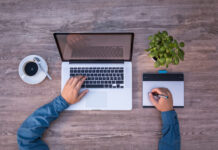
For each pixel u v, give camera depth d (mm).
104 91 1100
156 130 1120
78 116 1131
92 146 1130
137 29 1149
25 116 1143
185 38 1141
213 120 1119
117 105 1099
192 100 1126
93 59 1094
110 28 1153
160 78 1111
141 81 1131
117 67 1097
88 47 1013
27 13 1162
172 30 1144
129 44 1003
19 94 1146
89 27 1156
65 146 1131
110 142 1129
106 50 1037
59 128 1131
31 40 1160
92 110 1131
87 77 1101
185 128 1120
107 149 1129
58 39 948
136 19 1150
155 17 1150
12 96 1146
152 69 1132
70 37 949
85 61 1101
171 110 1078
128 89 1098
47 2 1165
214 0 1143
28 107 1143
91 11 1161
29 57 1098
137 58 1136
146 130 1122
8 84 1149
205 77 1131
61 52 1029
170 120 1064
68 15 1162
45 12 1164
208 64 1134
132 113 1126
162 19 1148
